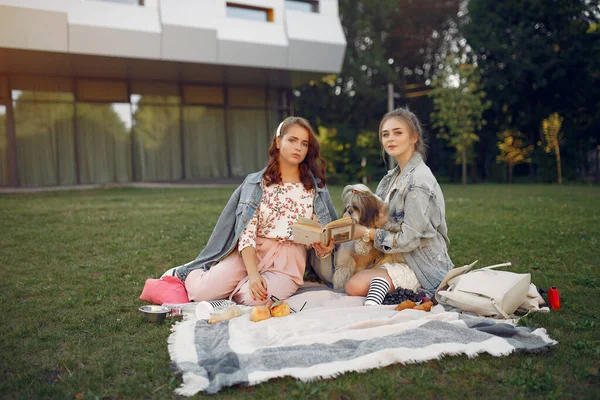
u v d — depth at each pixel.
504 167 31.80
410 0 33.88
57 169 18.58
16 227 8.06
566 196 15.29
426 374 2.79
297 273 4.26
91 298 4.37
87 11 15.46
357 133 30.20
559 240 6.99
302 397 2.54
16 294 4.53
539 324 3.58
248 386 2.68
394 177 4.45
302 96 30.84
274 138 4.28
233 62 17.78
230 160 21.77
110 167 19.48
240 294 4.06
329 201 4.50
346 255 4.33
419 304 3.88
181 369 2.84
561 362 2.95
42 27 14.86
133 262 5.80
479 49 29.84
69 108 18.69
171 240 7.11
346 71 29.92
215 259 4.28
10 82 17.70
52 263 5.76
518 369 2.86
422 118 35.03
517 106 31.05
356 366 2.82
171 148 20.56
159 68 18.00
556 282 4.81
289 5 19.12
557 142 28.48
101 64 17.09
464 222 8.84
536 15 28.48
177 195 14.52
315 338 3.16
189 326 3.49
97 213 9.83
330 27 19.41
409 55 35.06
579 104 29.66
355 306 3.91
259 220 4.24
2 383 2.78
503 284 3.61
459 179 32.56
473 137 25.92
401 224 4.06
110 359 3.07
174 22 16.53
